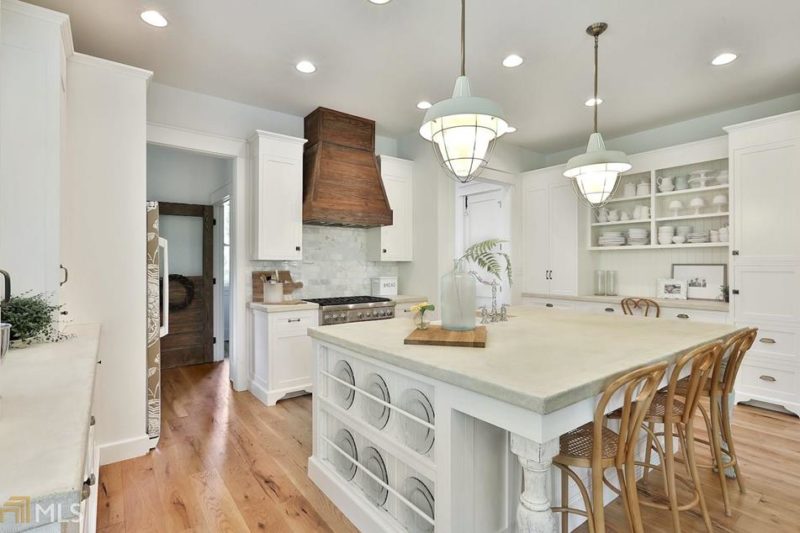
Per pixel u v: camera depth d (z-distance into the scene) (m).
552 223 4.95
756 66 3.08
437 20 2.53
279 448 2.75
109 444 2.52
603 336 2.03
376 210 4.28
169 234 4.84
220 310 5.17
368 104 3.90
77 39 2.75
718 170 4.03
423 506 1.68
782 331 3.32
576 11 2.41
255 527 1.94
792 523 1.98
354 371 2.07
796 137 3.24
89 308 2.45
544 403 1.13
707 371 1.87
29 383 1.15
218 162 5.11
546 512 1.27
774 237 3.35
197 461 2.56
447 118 1.86
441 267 4.54
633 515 1.51
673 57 2.95
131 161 2.57
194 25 2.59
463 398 1.42
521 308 3.21
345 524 1.96
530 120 4.23
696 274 4.20
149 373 2.72
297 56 2.99
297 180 3.95
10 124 1.90
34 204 1.93
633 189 4.52
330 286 4.57
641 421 1.48
